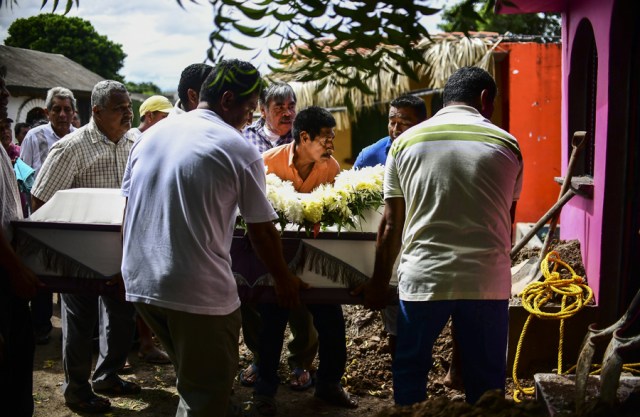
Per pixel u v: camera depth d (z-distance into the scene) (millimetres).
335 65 1972
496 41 9547
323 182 4363
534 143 9703
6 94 3553
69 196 3875
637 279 4781
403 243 3354
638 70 4660
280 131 5207
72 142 4551
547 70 9570
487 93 3434
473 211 3174
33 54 21812
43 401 4543
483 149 3195
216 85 3166
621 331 2934
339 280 3762
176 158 3055
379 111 9945
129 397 4625
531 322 4848
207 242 3037
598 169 4969
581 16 5688
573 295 4879
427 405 2559
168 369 5191
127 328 4586
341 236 3736
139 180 3166
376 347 5191
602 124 4879
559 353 4641
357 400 4562
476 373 3283
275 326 4195
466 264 3162
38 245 3730
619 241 4773
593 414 2732
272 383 4262
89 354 4348
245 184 3115
